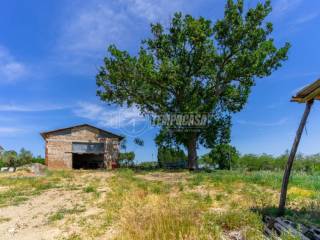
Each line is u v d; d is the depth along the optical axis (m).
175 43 31.64
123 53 30.50
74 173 25.91
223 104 33.97
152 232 7.15
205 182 17.88
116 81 31.30
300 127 8.67
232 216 8.23
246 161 33.56
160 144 33.94
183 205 10.17
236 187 15.45
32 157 38.69
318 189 13.97
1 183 19.19
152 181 19.30
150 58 30.59
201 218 8.29
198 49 30.22
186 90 31.38
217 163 33.00
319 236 6.35
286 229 6.93
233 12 30.38
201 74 32.00
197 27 29.48
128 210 10.07
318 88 7.96
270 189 14.34
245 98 33.56
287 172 8.77
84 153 35.66
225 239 7.04
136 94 31.77
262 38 31.55
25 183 19.20
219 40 31.44
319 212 8.78
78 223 9.56
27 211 11.76
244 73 30.62
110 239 7.68
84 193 15.14
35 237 8.50
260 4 30.36
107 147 36.56
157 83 30.38
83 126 35.91
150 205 10.66
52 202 13.34
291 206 10.11
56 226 9.45
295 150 8.71
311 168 27.06
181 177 21.80
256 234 7.15
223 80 31.83
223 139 33.50
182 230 7.09
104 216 10.08
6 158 36.16
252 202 11.05
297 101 8.80
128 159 40.12
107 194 14.43
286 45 30.78
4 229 9.42
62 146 34.91
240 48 31.56
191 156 32.09
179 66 30.05
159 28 31.72
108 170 30.12
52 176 22.97
